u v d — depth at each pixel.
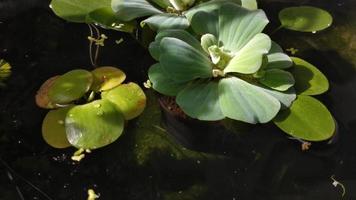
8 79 0.55
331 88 0.55
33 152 0.51
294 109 0.51
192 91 0.52
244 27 0.54
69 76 0.53
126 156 0.51
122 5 0.56
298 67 0.55
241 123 0.53
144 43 0.58
